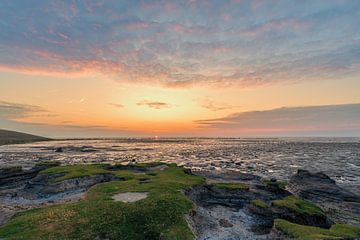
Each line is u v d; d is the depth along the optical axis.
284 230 19.09
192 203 22.50
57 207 20.69
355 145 167.38
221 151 115.81
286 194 32.50
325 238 16.64
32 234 15.97
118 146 164.00
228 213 26.16
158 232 17.62
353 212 28.36
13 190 33.94
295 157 85.88
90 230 16.75
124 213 18.92
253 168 60.56
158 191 25.19
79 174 35.38
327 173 52.94
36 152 103.06
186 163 70.31
